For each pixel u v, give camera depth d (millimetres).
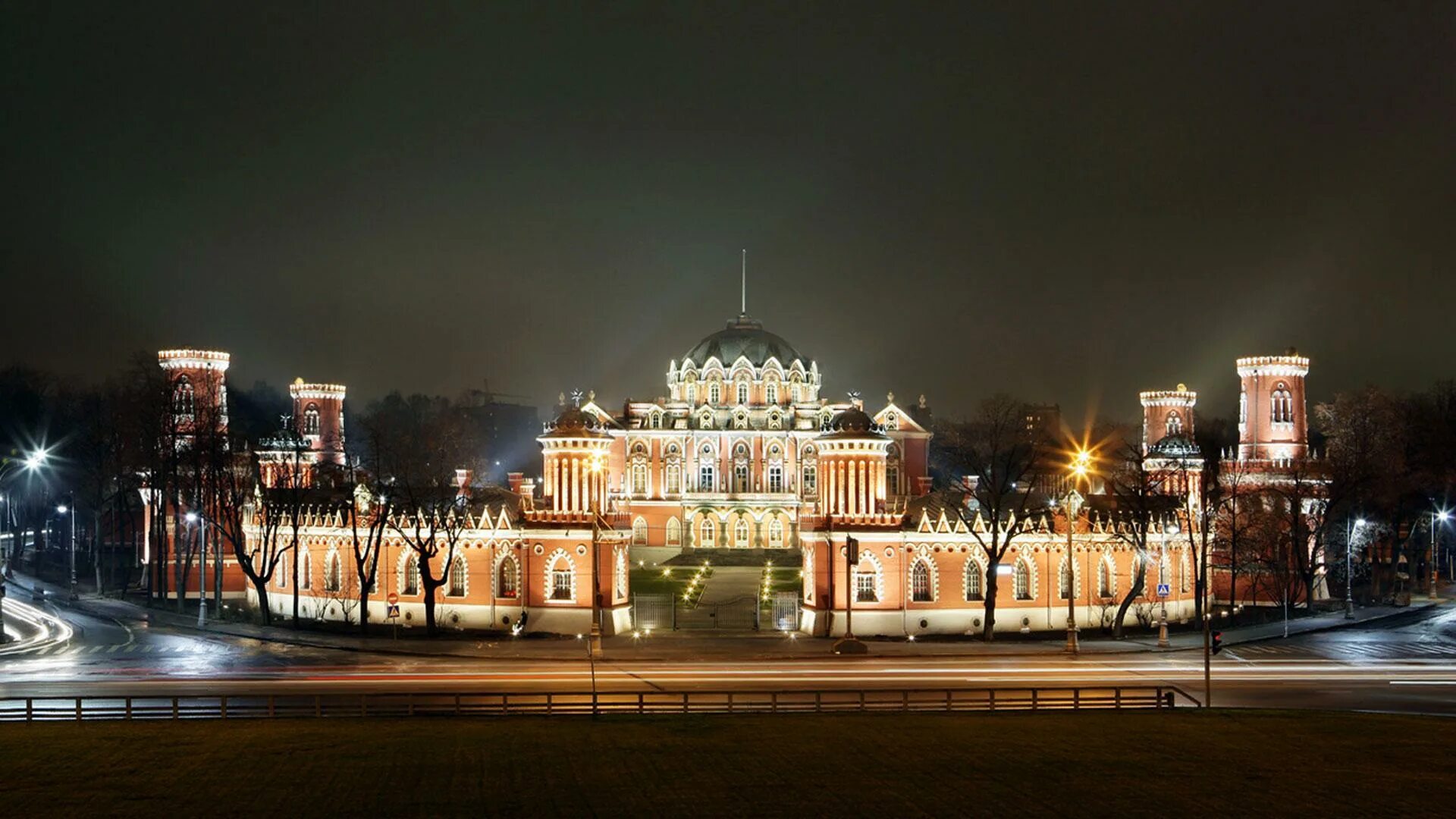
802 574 130125
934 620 121938
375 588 129375
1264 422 174000
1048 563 126438
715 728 70938
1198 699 82875
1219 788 60375
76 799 57500
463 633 118812
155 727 70375
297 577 125438
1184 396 176875
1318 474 143750
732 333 195750
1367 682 89812
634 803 57688
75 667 96250
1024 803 58219
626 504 187125
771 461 189125
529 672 93125
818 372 195750
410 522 126500
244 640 115375
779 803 57906
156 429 148500
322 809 56500
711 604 137625
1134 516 128125
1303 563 141250
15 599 149000
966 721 73188
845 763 64000
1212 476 142750
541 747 66375
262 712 75438
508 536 122625
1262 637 117375
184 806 56688
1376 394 161875
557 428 122250
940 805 57844
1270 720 74188
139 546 191250
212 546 151625
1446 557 197750
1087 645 111250
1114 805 58031
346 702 78312
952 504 134875
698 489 188625
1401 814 56938
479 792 58844
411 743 66875
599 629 105812
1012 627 124375
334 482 150000
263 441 152250
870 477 121938
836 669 95250
